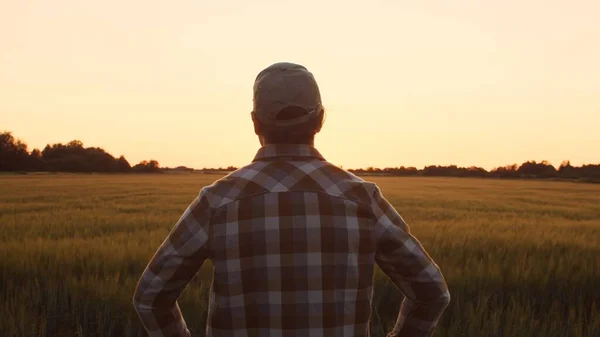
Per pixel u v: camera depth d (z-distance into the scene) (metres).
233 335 1.54
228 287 1.54
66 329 4.69
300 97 1.59
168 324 1.64
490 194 35.38
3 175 76.38
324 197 1.57
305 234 1.52
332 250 1.53
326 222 1.54
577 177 89.19
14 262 6.49
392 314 5.05
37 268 6.21
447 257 7.28
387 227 1.61
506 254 7.58
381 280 5.55
